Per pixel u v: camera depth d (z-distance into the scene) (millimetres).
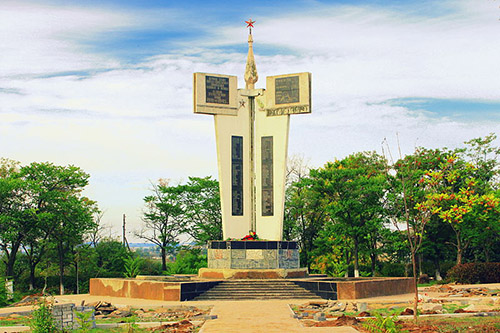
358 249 65875
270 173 46750
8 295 48719
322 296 36344
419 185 59281
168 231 73750
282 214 45938
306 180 64750
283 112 47188
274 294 36812
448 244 64562
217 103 47219
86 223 66500
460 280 50125
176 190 72000
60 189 66125
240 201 46688
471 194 54312
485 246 61281
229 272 42125
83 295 42562
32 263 71125
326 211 64562
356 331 19672
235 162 47031
